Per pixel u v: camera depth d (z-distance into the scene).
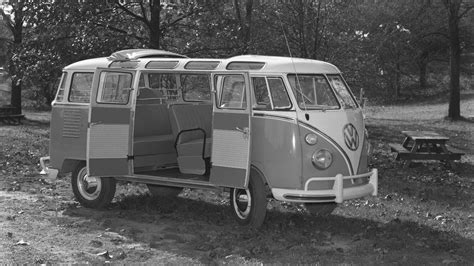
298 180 7.20
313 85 7.59
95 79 8.18
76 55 16.33
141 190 10.32
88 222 7.92
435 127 24.55
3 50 24.14
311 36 19.53
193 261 6.23
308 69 7.62
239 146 7.38
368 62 20.45
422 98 45.53
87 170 8.21
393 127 24.77
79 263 6.02
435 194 10.58
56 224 7.75
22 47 17.02
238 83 7.54
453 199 10.25
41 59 16.58
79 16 16.02
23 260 6.06
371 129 23.97
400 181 11.74
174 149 9.27
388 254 6.57
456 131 23.09
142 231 7.54
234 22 18.12
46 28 16.33
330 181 7.32
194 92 9.77
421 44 42.06
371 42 20.92
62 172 9.15
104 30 16.83
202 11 17.56
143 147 8.90
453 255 6.59
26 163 13.30
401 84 51.50
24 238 7.01
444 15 28.64
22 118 29.23
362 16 22.36
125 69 8.48
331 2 19.58
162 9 17.67
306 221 8.17
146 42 17.16
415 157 13.55
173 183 8.22
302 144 7.21
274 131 7.32
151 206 8.98
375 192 7.72
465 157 16.09
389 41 22.72
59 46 16.28
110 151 8.34
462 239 7.35
